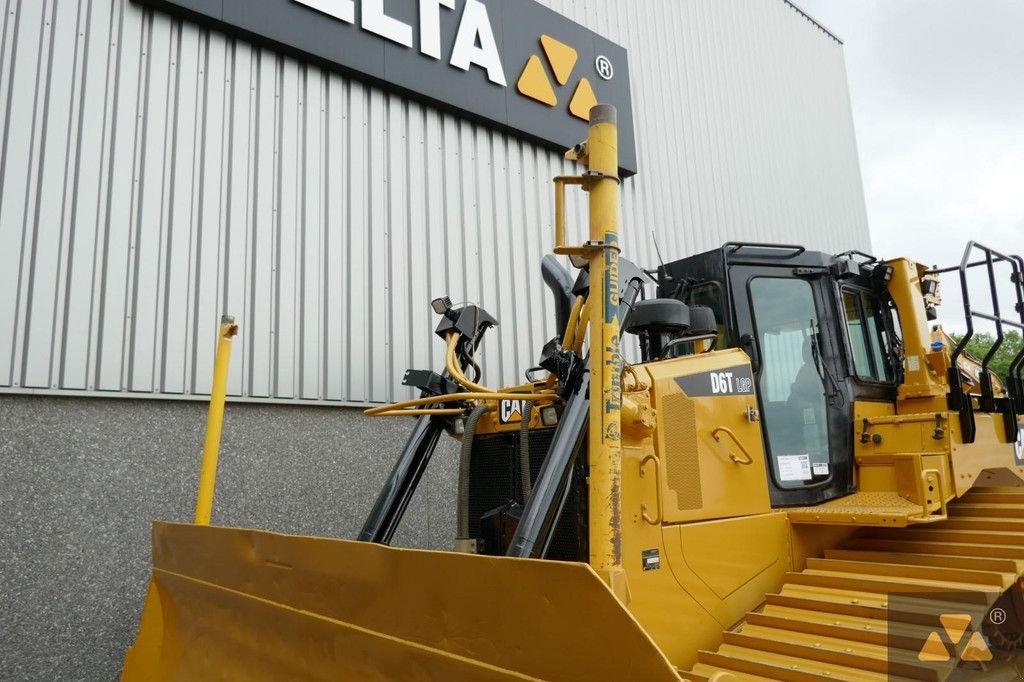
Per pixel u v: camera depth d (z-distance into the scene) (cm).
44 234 438
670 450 305
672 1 938
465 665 194
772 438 358
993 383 543
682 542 296
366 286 575
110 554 443
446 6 648
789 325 382
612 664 167
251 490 503
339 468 545
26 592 413
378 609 219
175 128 499
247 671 271
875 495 364
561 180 273
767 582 324
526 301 683
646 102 860
